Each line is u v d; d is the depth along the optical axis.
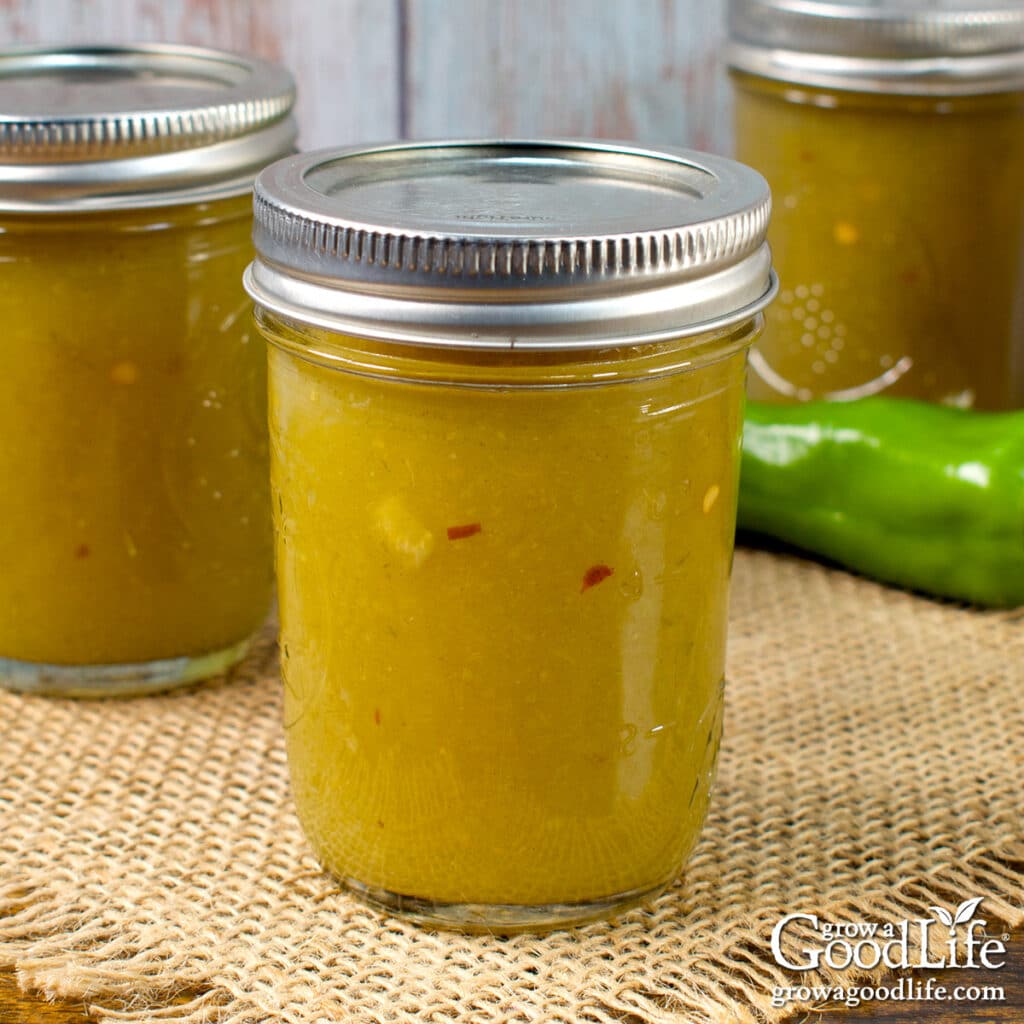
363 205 0.46
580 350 0.43
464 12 0.66
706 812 0.49
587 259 0.43
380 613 0.45
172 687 0.54
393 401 0.44
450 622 0.45
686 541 0.46
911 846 0.49
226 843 0.49
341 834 0.47
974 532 0.56
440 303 0.43
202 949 0.47
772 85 0.60
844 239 0.61
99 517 0.52
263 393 0.53
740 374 0.46
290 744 0.48
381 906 0.48
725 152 0.68
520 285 0.43
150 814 0.50
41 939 0.47
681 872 0.49
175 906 0.48
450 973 0.46
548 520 0.44
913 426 0.58
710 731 0.48
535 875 0.47
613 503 0.45
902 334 0.61
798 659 0.55
